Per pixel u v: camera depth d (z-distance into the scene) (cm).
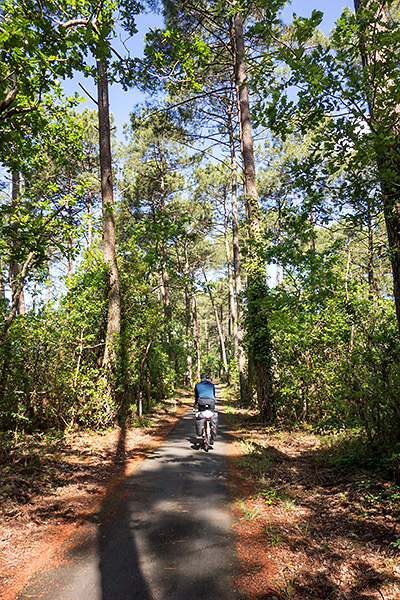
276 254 768
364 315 642
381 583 292
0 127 495
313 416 919
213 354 6750
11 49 370
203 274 3972
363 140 358
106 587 295
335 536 375
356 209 455
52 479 548
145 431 995
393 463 474
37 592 288
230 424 1149
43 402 846
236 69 1255
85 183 698
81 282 1001
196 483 557
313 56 370
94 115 2178
